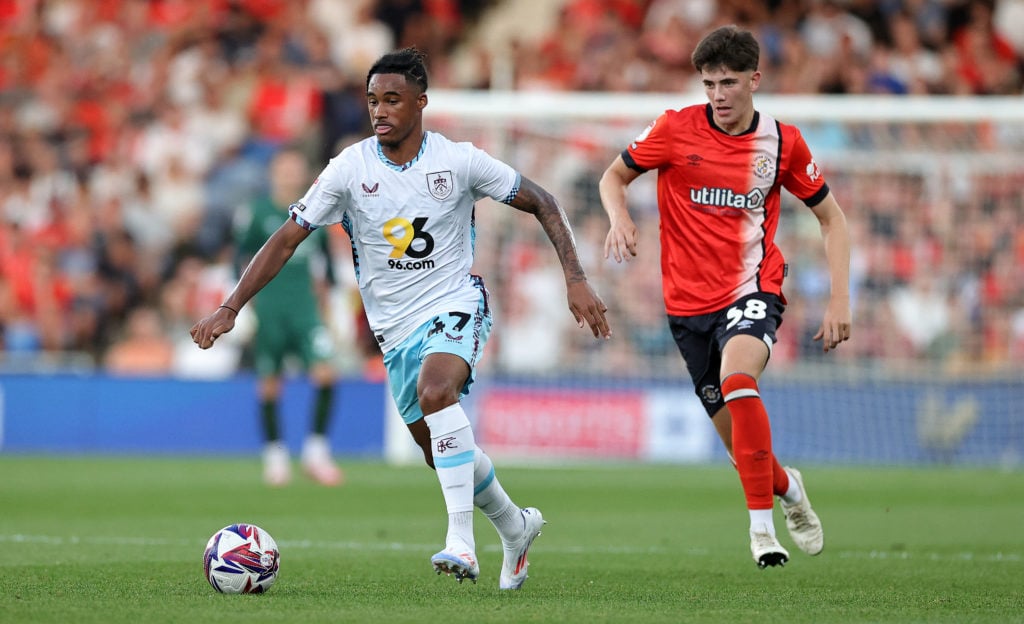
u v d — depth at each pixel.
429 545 27.14
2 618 15.75
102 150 74.25
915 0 72.94
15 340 67.25
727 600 18.64
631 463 56.72
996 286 61.22
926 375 57.78
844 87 70.44
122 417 59.56
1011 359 61.06
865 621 16.38
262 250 19.33
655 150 22.80
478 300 19.69
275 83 75.88
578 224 61.91
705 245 22.62
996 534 30.53
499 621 15.85
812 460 56.81
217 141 74.25
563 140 61.75
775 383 57.34
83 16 79.31
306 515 34.12
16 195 72.56
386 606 17.30
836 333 22.16
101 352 68.06
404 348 19.64
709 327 22.67
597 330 19.34
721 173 22.50
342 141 74.44
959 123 60.25
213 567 18.42
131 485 42.94
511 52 73.38
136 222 71.38
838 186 61.72
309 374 58.69
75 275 68.94
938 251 61.41
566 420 57.44
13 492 40.06
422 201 19.34
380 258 19.59
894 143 61.38
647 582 21.14
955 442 56.25
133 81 77.06
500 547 26.86
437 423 18.52
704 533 30.48
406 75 19.14
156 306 69.50
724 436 23.69
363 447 58.56
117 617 15.88
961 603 18.47
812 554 23.30
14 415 59.78
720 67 22.08
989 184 61.16
